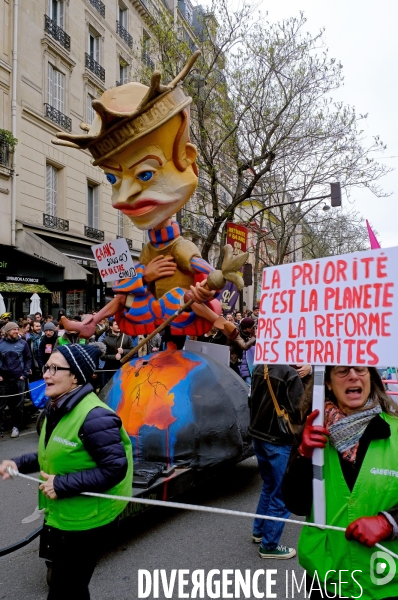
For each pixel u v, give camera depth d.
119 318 5.83
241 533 4.48
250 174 20.34
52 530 2.55
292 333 2.35
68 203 19.55
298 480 2.25
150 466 4.49
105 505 2.51
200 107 14.99
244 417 5.29
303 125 16.17
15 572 3.86
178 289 5.46
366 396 2.16
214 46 15.23
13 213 16.36
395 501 1.99
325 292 2.29
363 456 2.08
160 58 19.27
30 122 17.31
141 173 5.13
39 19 17.84
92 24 21.47
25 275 16.77
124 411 4.99
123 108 5.03
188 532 4.51
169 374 5.04
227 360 5.73
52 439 2.52
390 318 2.08
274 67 15.35
